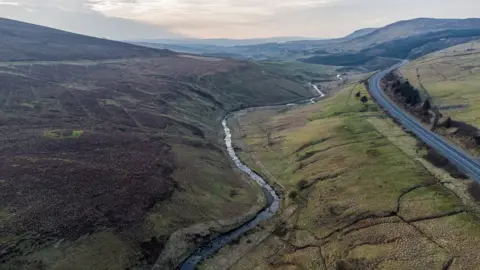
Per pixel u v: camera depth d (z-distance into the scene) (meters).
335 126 109.81
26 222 54.62
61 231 54.09
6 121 96.62
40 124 97.94
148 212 62.47
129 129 103.31
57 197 62.03
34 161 73.62
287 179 85.44
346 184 74.31
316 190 76.12
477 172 71.00
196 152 93.62
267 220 69.06
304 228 64.31
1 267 46.69
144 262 53.78
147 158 81.62
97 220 57.84
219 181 81.31
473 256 47.94
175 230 61.03
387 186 69.75
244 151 107.12
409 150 85.44
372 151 86.81
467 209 58.47
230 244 61.66
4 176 66.38
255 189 81.56
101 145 86.44
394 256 50.97
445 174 71.00
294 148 101.19
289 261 55.91
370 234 57.09
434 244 51.78
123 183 69.19
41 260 49.00
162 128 109.38
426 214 59.03
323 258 55.16
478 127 92.88
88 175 70.31
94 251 52.38
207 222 65.50
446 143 89.69
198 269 55.53
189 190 72.94
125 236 56.41
